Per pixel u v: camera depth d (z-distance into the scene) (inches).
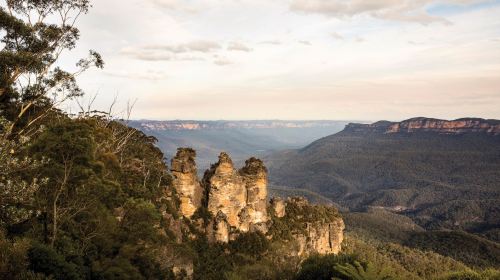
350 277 1200.8
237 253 2979.8
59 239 1268.5
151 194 2539.4
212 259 2743.6
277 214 4126.5
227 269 2625.5
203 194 3309.5
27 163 1047.6
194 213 3083.2
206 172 3526.1
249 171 3553.2
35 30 1728.6
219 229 3051.2
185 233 2802.7
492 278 1272.1
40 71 1736.0
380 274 1127.6
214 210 3191.4
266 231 3476.9
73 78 1894.7
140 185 2511.1
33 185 1038.4
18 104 1732.3
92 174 1309.1
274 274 1873.8
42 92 1770.4
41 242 1182.9
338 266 1146.0
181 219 2883.9
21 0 1670.8
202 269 2477.9
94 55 1908.2
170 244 2101.4
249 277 1919.3
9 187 975.6
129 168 2714.1
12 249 954.1
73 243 1328.7
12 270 922.1
